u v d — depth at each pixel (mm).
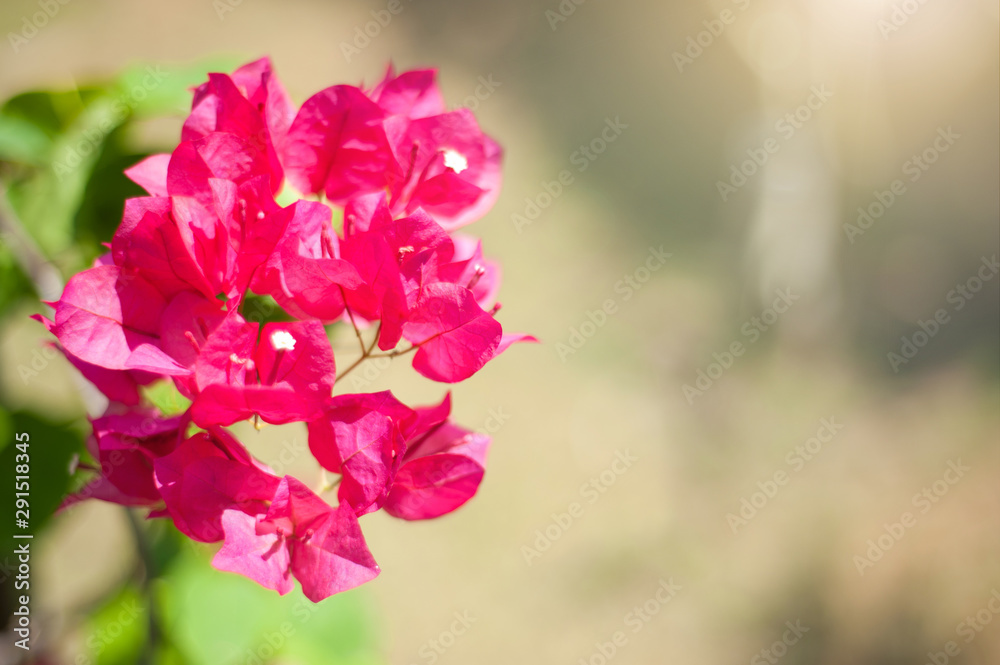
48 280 694
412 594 1969
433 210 652
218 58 724
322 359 597
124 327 604
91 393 675
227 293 607
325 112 636
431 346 618
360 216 625
